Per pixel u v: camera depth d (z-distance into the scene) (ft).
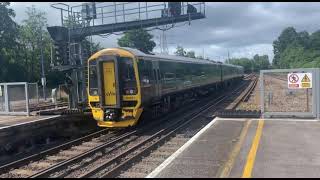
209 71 121.49
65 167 39.86
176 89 82.64
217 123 50.98
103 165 38.73
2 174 38.58
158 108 73.41
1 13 196.75
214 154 34.53
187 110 88.22
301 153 33.81
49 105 83.61
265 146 36.81
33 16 222.89
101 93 60.90
